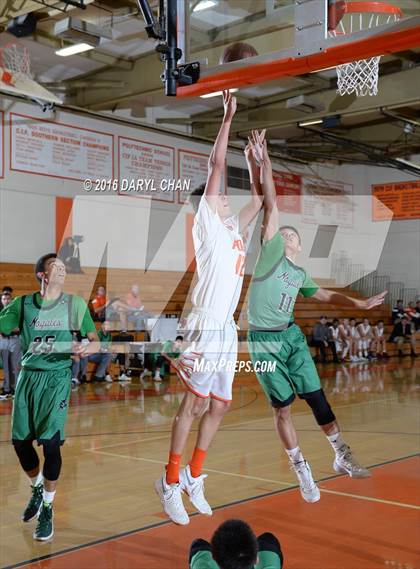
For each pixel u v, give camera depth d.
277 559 1.86
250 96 11.55
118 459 5.20
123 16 8.99
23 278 10.06
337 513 3.80
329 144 12.01
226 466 4.94
